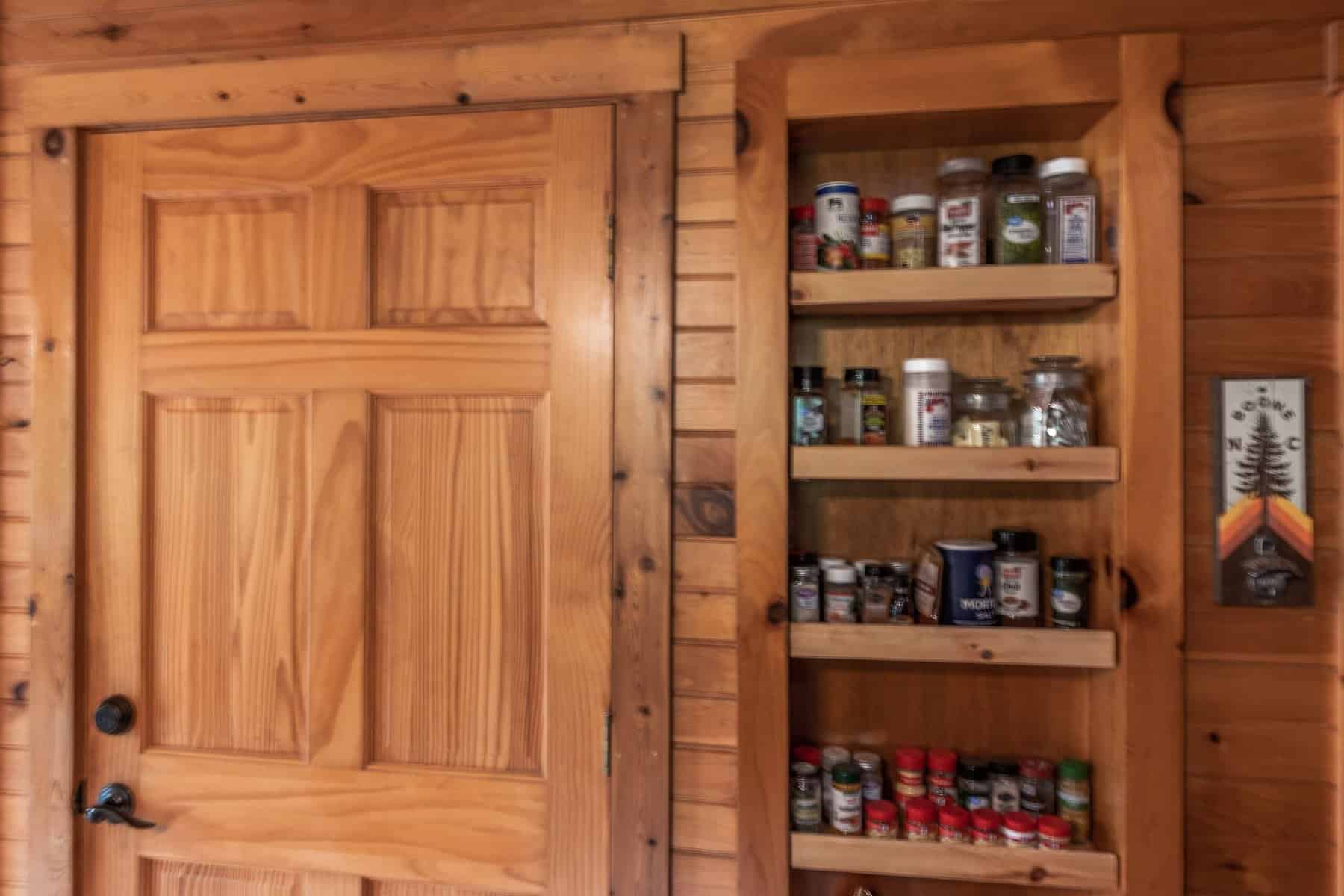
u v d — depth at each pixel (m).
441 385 1.14
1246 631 1.01
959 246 1.04
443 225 1.15
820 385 1.06
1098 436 1.05
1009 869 0.99
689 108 1.11
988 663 1.00
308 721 1.15
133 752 1.18
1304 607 1.00
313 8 1.18
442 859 1.12
